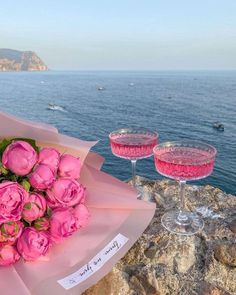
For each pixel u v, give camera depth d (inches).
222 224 98.0
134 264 84.5
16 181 66.3
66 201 66.4
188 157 93.0
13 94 7126.0
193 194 114.8
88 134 3624.5
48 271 64.2
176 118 4458.7
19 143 65.9
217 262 84.5
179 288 78.1
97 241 70.9
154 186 119.0
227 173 2422.5
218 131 3722.9
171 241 89.7
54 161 68.0
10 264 63.9
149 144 105.2
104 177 83.6
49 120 4320.9
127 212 78.5
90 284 62.0
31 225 66.4
